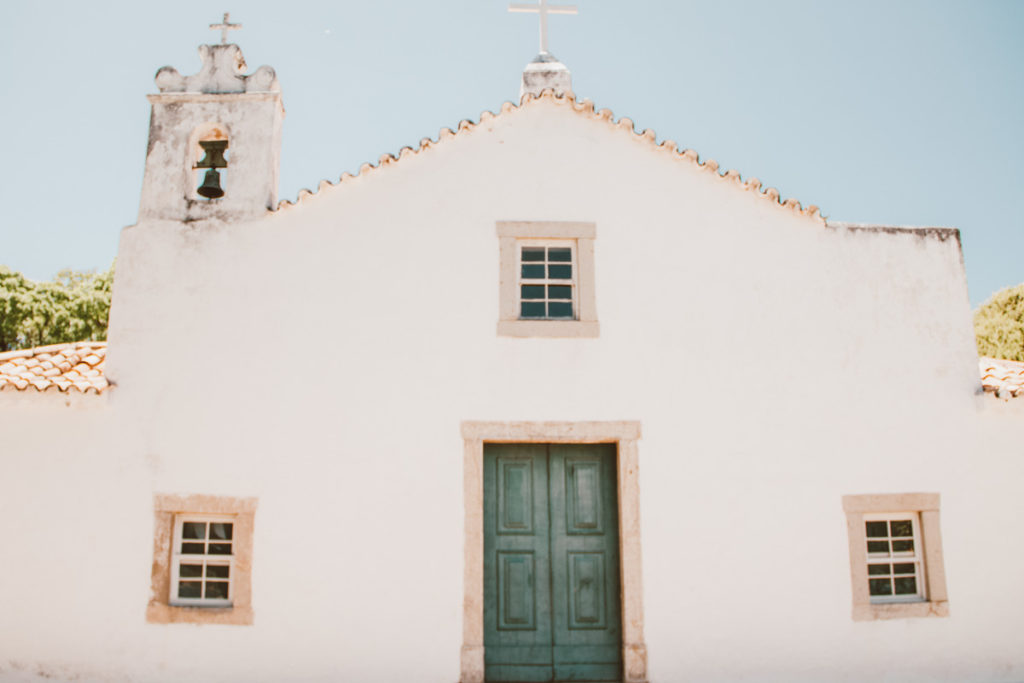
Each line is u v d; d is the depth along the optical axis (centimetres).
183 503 716
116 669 691
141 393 736
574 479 758
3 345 1944
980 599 748
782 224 805
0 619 695
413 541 716
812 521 745
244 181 788
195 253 768
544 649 726
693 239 793
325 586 707
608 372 756
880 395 777
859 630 731
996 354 1731
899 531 774
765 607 726
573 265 791
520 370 752
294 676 694
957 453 773
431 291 766
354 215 779
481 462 734
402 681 694
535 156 802
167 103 809
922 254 814
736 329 776
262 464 726
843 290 796
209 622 700
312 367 746
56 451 722
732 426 755
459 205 786
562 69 908
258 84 812
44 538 708
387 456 730
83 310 2034
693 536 731
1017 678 736
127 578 704
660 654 709
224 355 746
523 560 740
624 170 805
